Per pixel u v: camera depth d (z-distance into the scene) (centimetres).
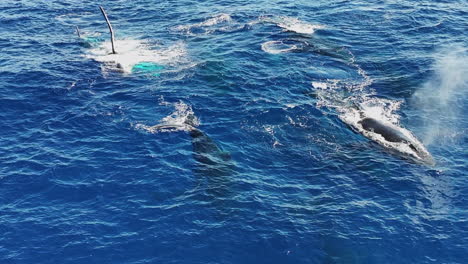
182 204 3778
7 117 4753
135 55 5881
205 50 5947
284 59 5700
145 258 3391
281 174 4081
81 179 4022
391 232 3550
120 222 3644
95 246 3462
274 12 6912
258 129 4562
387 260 3372
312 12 6881
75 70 5553
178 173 4062
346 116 4719
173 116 4738
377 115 4753
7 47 6050
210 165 4144
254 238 3519
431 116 4738
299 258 3400
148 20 6831
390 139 4388
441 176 4019
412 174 4047
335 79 5322
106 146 4375
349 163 4184
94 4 7369
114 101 4984
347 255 3409
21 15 6931
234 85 5200
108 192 3903
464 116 4734
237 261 3381
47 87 5203
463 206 3753
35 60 5750
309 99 4972
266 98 4984
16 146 4378
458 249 3419
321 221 3641
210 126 4600
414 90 5128
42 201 3828
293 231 3566
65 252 3422
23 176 4041
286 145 4391
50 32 6494
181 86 5212
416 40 6075
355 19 6625
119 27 6644
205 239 3512
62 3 7388
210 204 3775
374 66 5562
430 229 3566
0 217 3672
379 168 4119
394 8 6869
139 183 3978
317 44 6009
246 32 6369
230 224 3616
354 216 3678
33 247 3456
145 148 4341
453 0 7069
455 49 5869
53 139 4466
